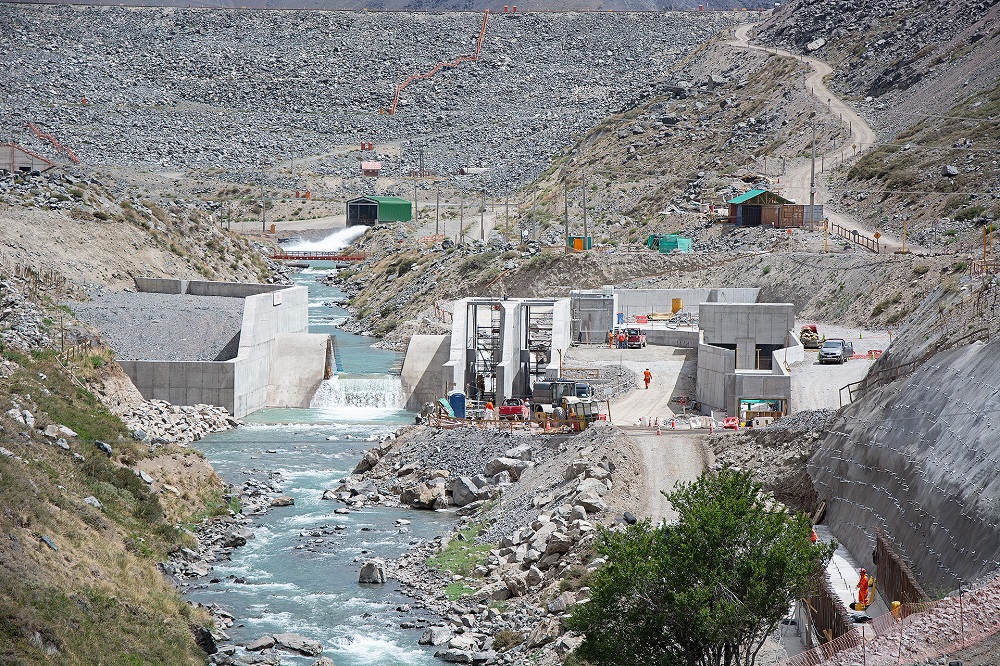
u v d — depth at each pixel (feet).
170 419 304.30
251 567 204.74
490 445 257.14
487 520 224.94
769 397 262.88
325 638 174.29
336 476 266.36
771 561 129.90
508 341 326.44
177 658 157.48
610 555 137.69
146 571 182.91
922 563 152.25
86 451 222.07
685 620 128.98
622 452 224.74
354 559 209.36
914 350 206.39
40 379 269.64
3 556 158.10
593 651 133.69
